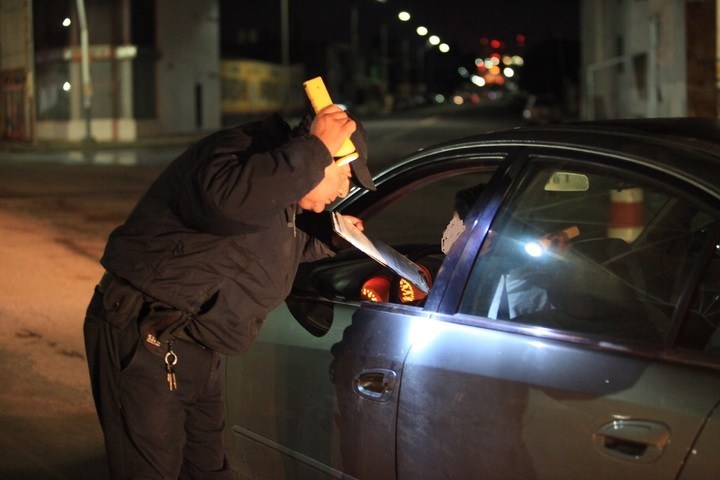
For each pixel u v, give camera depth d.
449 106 101.81
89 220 12.08
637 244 2.58
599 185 2.80
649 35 26.47
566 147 2.55
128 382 2.63
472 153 2.85
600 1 35.38
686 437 1.99
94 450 4.46
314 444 2.92
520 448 2.29
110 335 2.64
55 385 5.36
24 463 4.31
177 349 2.63
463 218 3.04
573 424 2.19
